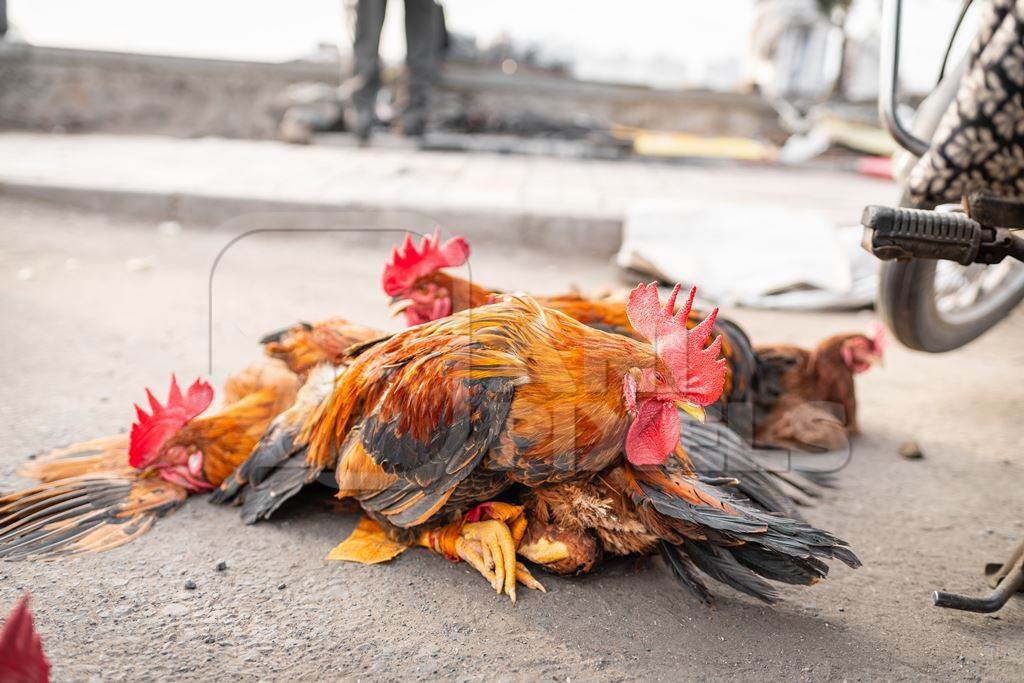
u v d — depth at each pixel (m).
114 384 1.69
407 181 3.36
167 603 1.21
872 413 1.79
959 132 1.17
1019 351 2.18
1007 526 1.45
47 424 1.54
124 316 1.98
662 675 1.15
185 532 1.32
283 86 4.82
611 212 2.94
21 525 1.30
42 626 1.16
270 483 1.35
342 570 1.27
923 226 1.18
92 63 4.66
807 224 2.65
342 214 2.71
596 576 1.28
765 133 5.25
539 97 5.18
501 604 1.23
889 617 1.25
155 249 2.58
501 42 5.30
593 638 1.19
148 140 4.31
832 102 5.28
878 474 1.57
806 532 1.19
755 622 1.23
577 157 4.54
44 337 1.86
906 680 1.16
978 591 1.30
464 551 1.26
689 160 4.60
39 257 2.42
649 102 5.27
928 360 2.09
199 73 4.77
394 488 1.26
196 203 2.85
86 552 1.27
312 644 1.17
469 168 3.85
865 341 1.65
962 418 1.78
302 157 3.89
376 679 1.13
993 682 1.16
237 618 1.19
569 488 1.24
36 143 3.94
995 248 1.19
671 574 1.30
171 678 1.12
